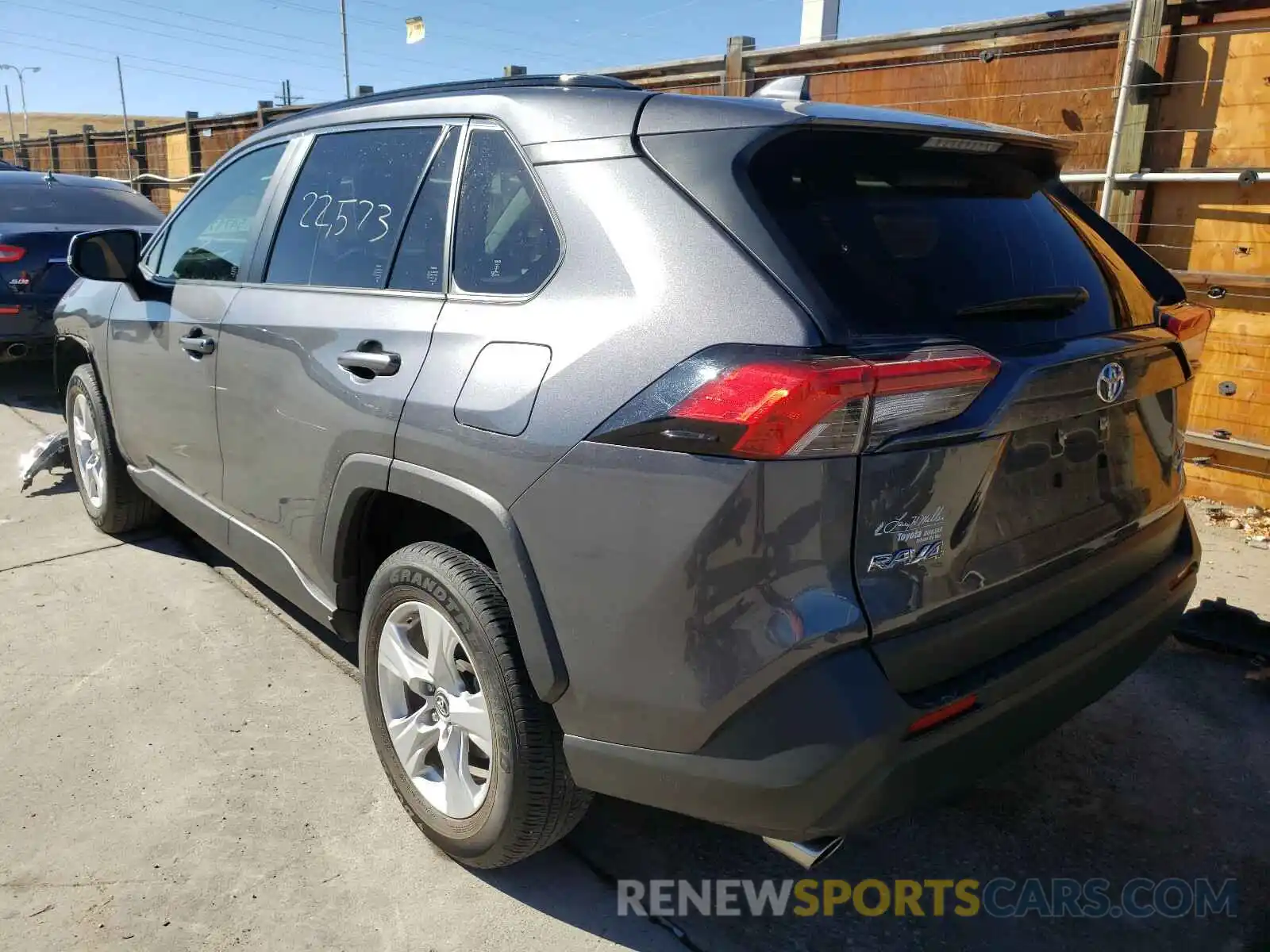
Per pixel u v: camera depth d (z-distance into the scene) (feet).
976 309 6.66
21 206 25.43
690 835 8.91
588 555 6.60
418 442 7.77
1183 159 16.55
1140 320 8.16
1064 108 17.53
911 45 19.13
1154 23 15.94
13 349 22.75
